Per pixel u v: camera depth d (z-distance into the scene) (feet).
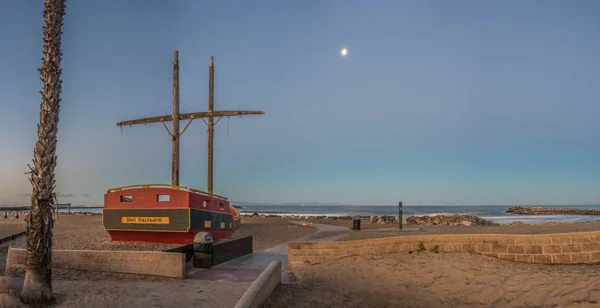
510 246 36.99
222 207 63.10
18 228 78.28
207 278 35.50
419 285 32.94
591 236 34.63
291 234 82.79
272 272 31.71
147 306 26.48
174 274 35.06
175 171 75.61
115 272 36.27
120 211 51.60
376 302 30.96
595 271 30.45
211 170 85.81
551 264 35.01
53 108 28.37
